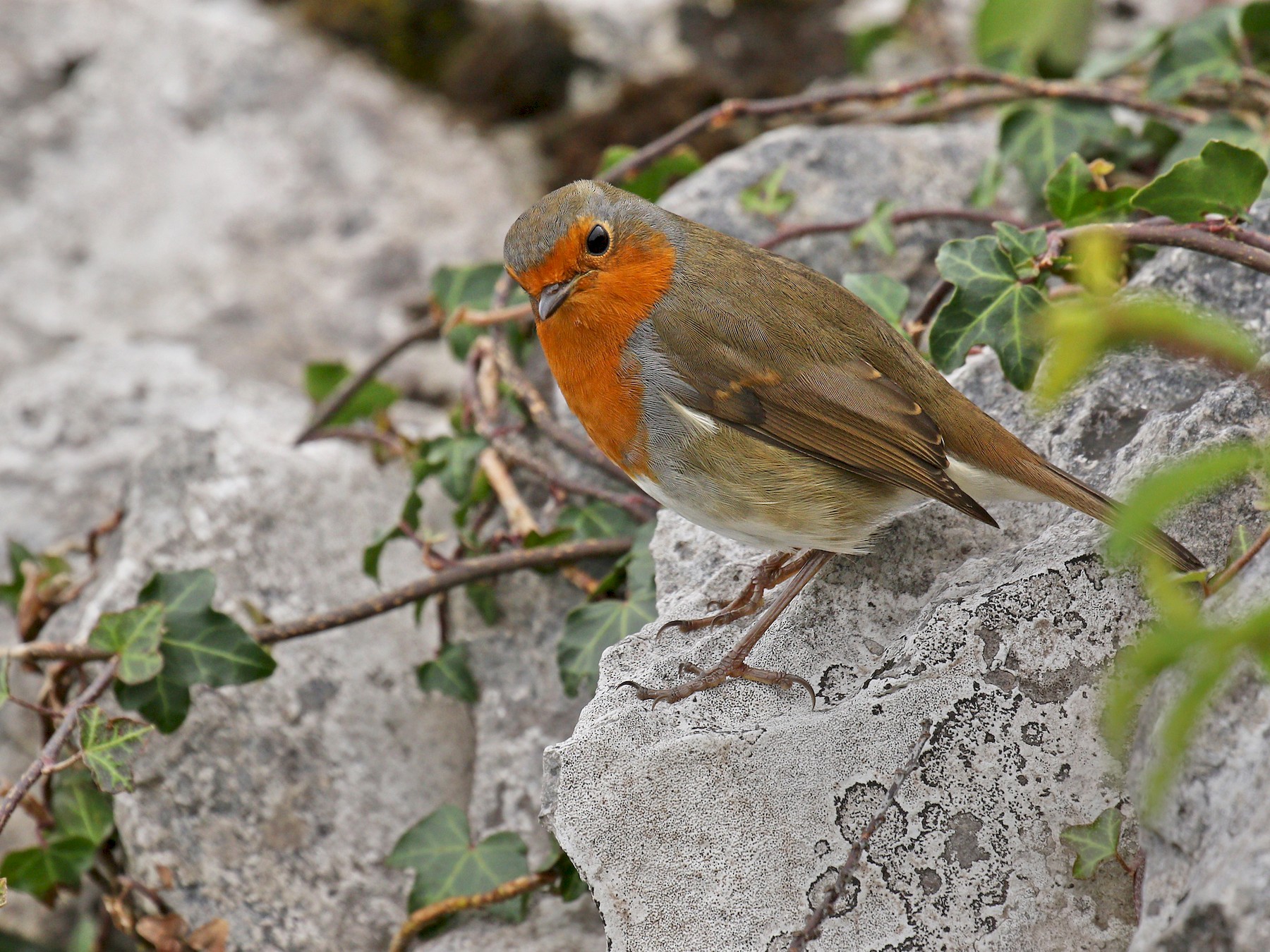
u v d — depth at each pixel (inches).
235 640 286.5
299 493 344.5
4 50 527.2
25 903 341.7
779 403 234.7
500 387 354.0
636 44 529.3
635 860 212.1
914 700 207.2
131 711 284.5
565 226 240.4
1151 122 353.4
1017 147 351.3
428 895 279.4
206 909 287.3
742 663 227.6
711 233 251.0
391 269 485.1
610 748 218.8
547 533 320.8
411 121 522.3
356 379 375.2
